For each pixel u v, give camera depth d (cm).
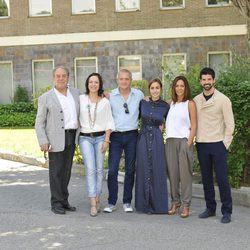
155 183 788
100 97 798
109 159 811
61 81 787
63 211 802
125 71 793
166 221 748
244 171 906
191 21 2309
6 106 2381
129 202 814
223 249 617
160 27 2336
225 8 2275
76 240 659
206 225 723
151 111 789
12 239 668
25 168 1266
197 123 755
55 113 784
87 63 2422
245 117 852
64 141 789
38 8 2456
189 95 771
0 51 2502
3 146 1576
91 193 788
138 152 793
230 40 2278
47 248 629
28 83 2478
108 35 2386
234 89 848
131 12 2359
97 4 2389
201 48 2305
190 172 771
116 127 798
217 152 732
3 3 2491
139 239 659
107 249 621
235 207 827
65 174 814
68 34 2425
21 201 894
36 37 2459
